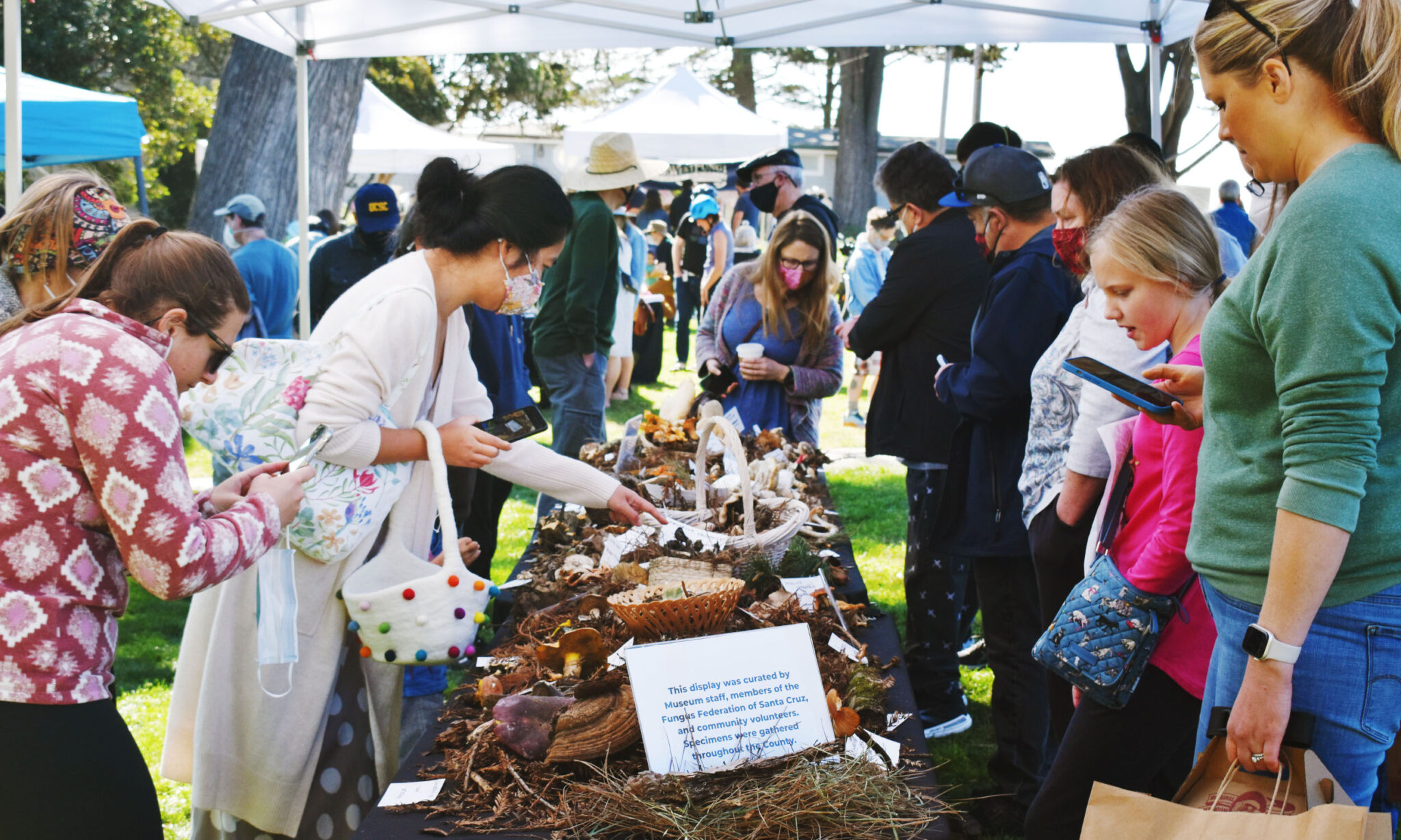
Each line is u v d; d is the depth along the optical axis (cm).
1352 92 139
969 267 345
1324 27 139
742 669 174
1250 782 147
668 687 171
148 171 2203
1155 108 502
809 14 508
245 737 224
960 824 287
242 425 212
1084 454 230
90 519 155
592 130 1145
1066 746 203
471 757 174
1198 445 181
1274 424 148
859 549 598
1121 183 237
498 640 239
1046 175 292
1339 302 132
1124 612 188
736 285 462
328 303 563
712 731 169
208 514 189
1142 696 194
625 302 939
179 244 166
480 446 239
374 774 243
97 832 155
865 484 746
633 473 347
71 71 2062
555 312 526
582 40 541
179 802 334
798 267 429
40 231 171
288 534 212
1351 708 143
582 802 158
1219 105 154
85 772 154
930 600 360
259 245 684
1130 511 204
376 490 221
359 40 524
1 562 150
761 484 326
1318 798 139
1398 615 141
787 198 573
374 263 562
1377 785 158
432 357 231
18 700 150
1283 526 137
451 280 232
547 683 190
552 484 269
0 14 1950
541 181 230
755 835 146
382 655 212
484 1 485
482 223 226
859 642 227
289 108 1134
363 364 215
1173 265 190
